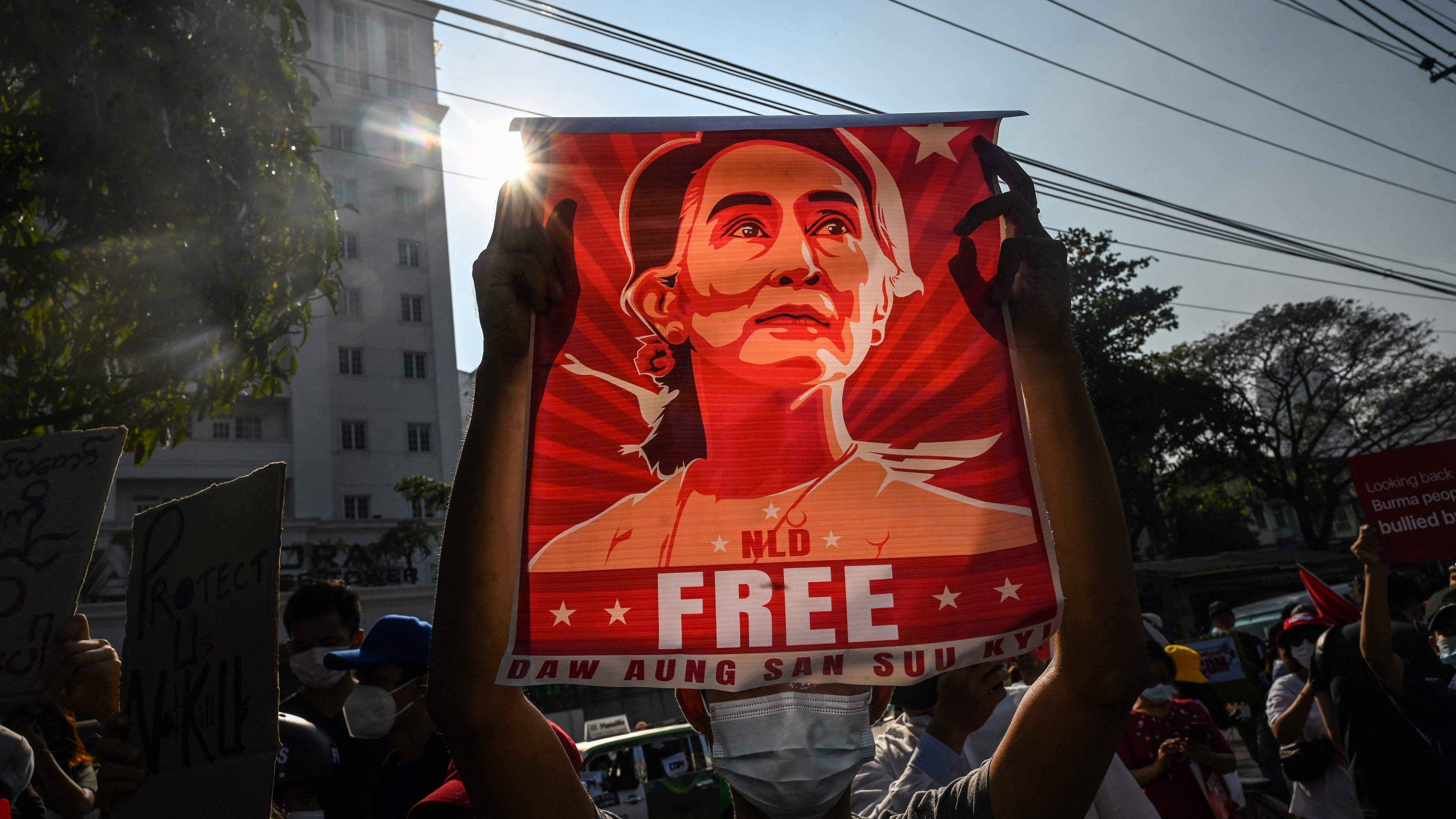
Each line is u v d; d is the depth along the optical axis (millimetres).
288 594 21000
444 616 1263
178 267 5691
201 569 2117
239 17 5785
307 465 26250
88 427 5867
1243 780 8016
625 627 1283
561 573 1292
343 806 3193
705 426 1354
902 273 1413
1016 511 1325
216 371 6234
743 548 1318
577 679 1259
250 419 26359
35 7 4883
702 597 1302
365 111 29281
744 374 1373
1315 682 4348
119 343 5992
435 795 1950
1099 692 1281
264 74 5914
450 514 1287
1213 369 32750
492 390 1298
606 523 1314
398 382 28156
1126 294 25906
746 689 1277
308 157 6312
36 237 5914
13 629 2156
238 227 5910
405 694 2697
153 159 5352
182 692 2045
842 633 1296
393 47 30172
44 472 2281
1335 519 50406
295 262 6332
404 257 29094
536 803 1281
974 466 1349
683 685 1272
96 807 2076
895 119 1466
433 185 29922
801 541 1322
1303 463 32156
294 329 26328
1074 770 1300
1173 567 22750
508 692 1293
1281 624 7758
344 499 26766
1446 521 3969
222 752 1942
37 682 2107
